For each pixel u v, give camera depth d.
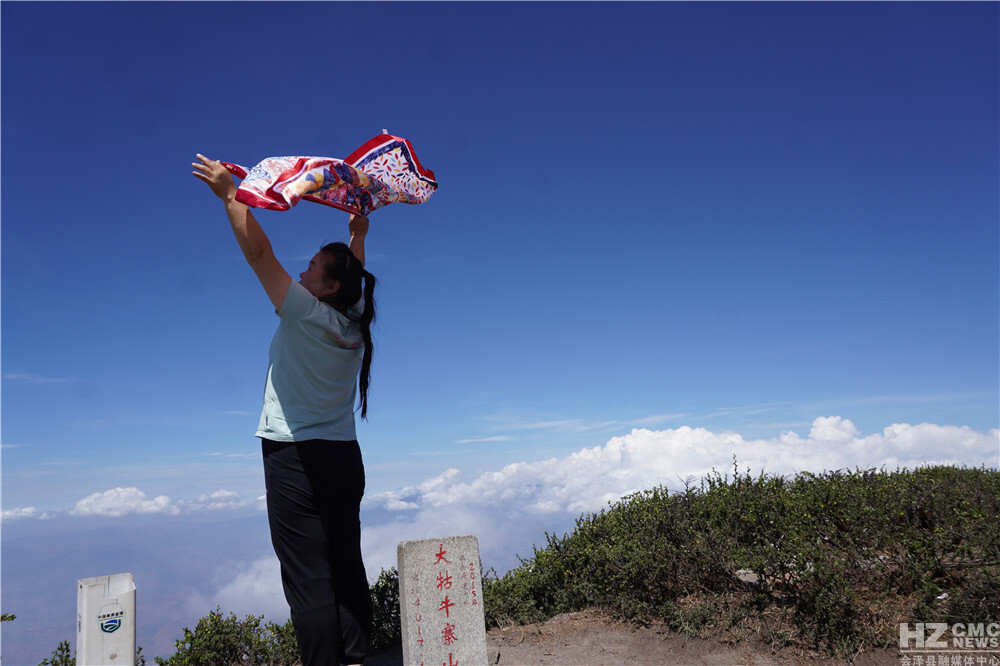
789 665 3.60
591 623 4.43
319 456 3.20
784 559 4.09
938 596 3.91
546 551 5.22
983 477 6.27
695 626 4.02
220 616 4.23
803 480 5.62
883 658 3.53
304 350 3.22
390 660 3.96
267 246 3.11
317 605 3.10
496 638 4.40
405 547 3.08
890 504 4.84
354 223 4.11
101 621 3.03
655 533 4.85
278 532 3.20
